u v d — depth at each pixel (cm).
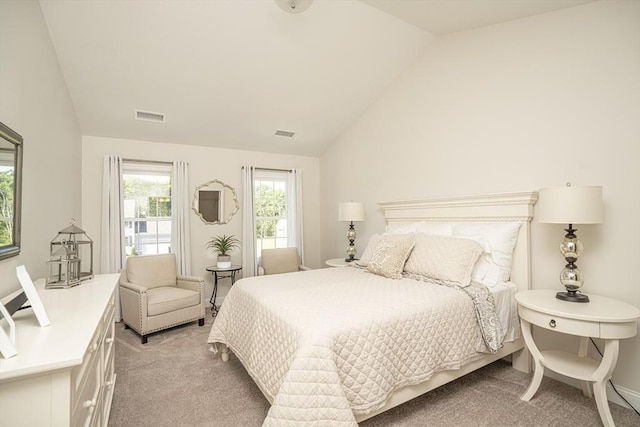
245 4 243
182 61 285
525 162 249
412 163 349
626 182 198
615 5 203
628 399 194
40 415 92
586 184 215
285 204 500
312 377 139
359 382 152
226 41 273
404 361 170
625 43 199
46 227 220
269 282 252
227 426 180
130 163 386
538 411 191
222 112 367
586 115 215
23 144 177
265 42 281
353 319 163
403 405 197
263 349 186
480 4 235
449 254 242
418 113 341
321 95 370
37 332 112
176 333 330
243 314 229
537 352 201
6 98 157
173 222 402
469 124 290
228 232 446
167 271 374
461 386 220
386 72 354
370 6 260
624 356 198
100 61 270
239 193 457
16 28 171
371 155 410
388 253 272
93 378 132
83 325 119
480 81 281
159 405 200
